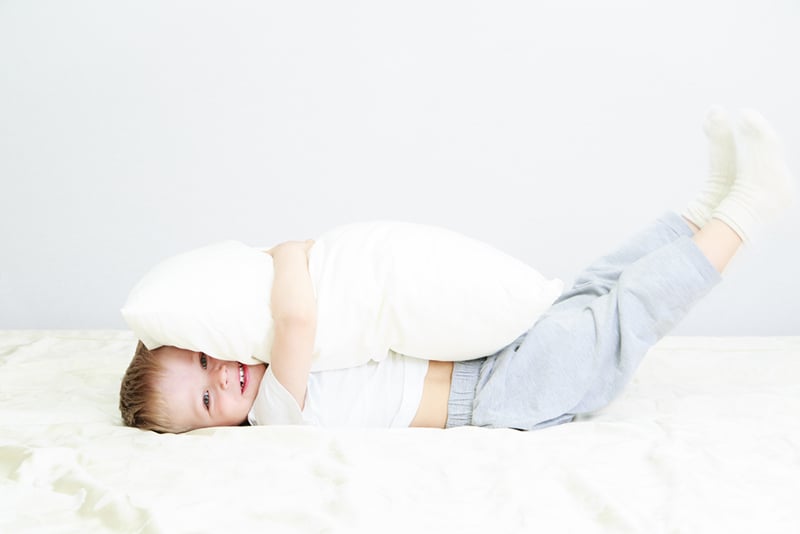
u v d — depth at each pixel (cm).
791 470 113
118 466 120
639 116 238
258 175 244
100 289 250
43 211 246
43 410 149
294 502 104
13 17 237
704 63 236
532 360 144
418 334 140
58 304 251
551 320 147
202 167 244
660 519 99
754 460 116
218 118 242
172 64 239
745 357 182
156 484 113
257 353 140
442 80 239
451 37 237
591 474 112
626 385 150
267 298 140
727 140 154
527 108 239
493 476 114
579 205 243
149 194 245
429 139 242
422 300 138
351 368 146
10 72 240
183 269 139
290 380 137
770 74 236
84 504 107
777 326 245
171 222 246
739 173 148
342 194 245
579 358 143
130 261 248
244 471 116
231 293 137
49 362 182
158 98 241
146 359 143
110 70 239
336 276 141
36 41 238
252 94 240
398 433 133
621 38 236
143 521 100
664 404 148
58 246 248
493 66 238
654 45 236
